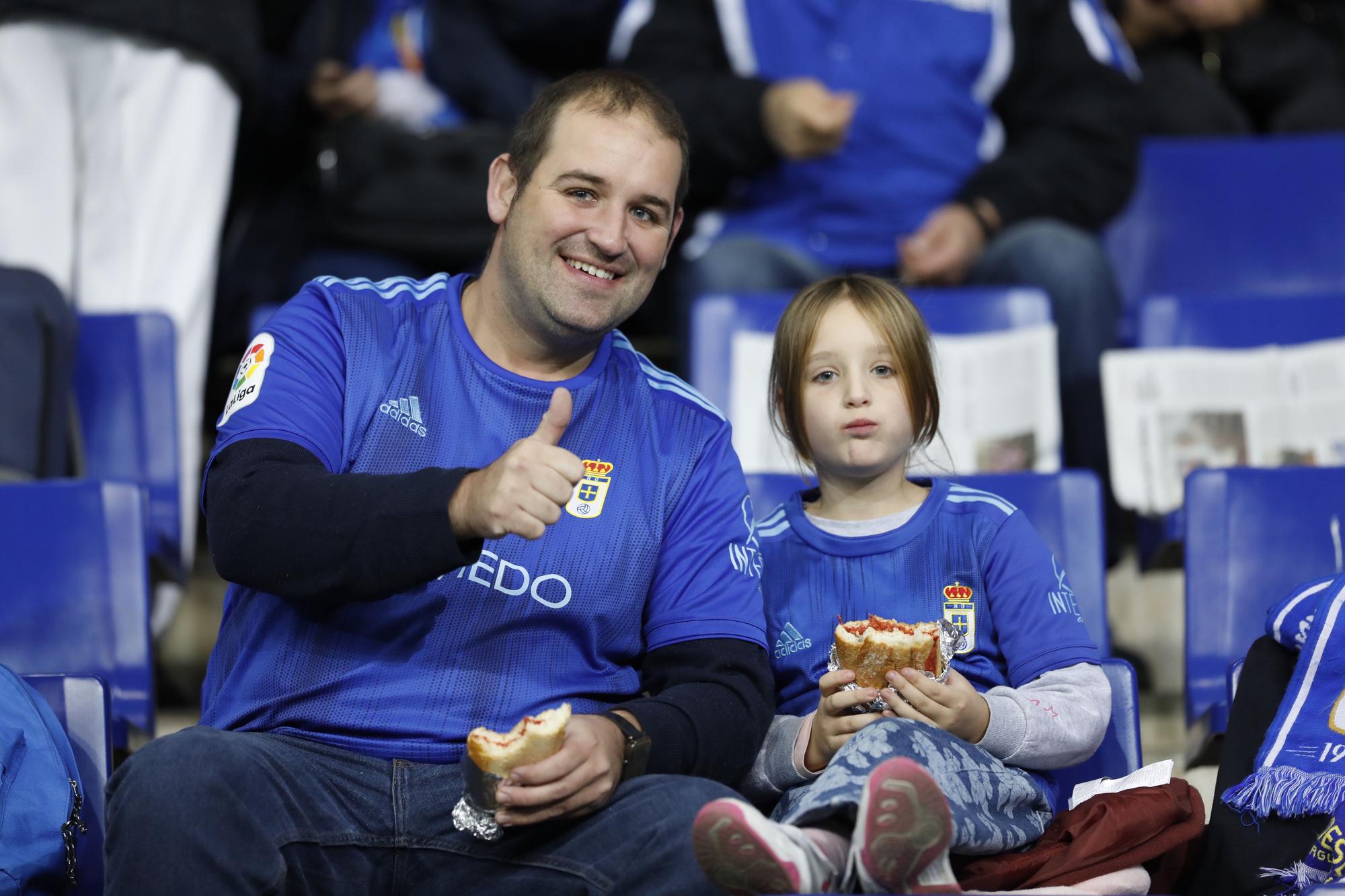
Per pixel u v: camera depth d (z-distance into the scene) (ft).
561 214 16.53
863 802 13.51
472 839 15.40
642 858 14.57
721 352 26.23
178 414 26.50
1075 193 30.81
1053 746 16.48
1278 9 38.81
